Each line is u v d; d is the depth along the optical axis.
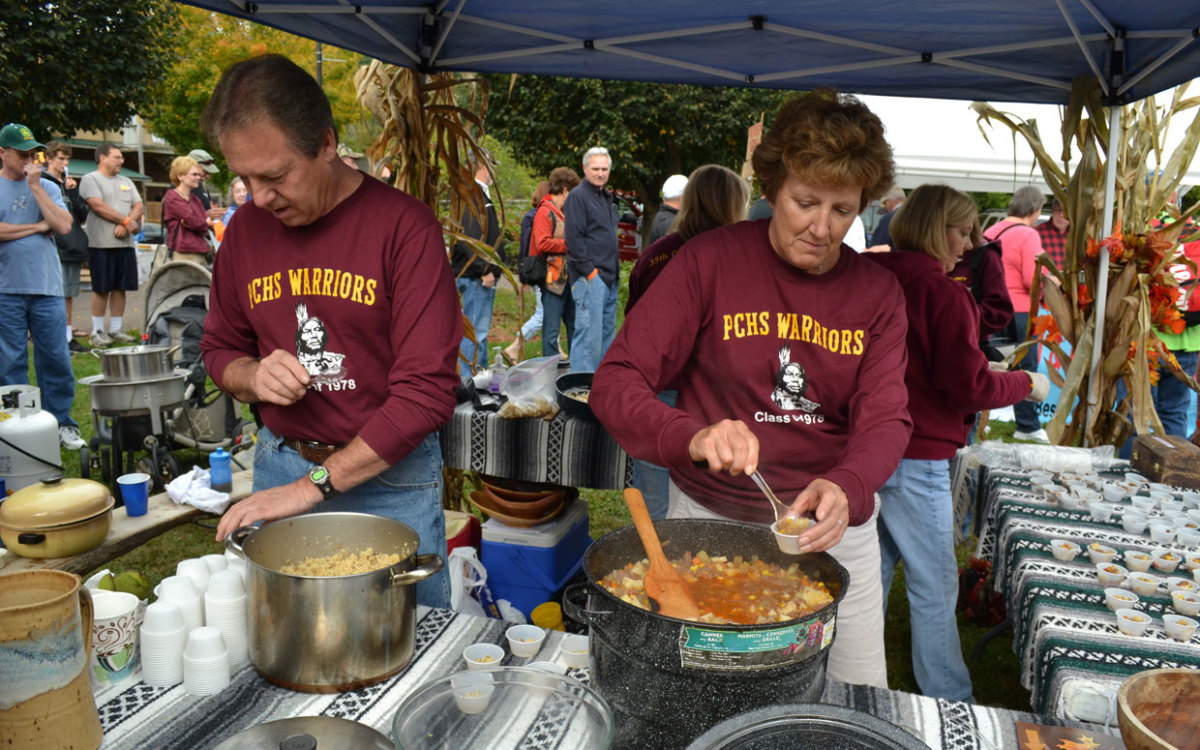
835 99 1.49
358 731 1.09
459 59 3.21
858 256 1.71
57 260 5.07
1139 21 2.79
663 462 1.42
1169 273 3.63
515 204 13.33
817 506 1.32
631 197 18.25
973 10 2.65
